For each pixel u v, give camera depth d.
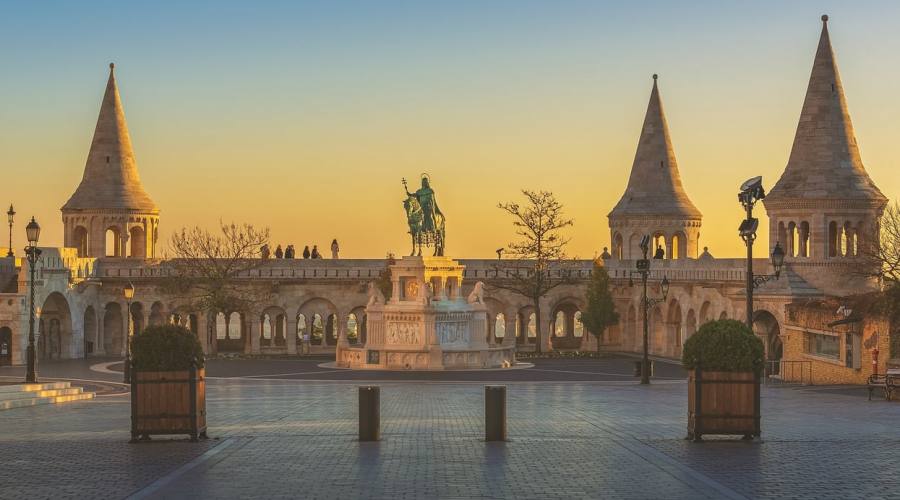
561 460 30.58
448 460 30.67
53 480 27.89
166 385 34.41
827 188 88.81
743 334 33.94
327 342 120.94
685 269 107.62
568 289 117.88
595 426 40.31
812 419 41.88
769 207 91.38
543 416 45.09
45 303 102.56
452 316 89.56
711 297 97.38
